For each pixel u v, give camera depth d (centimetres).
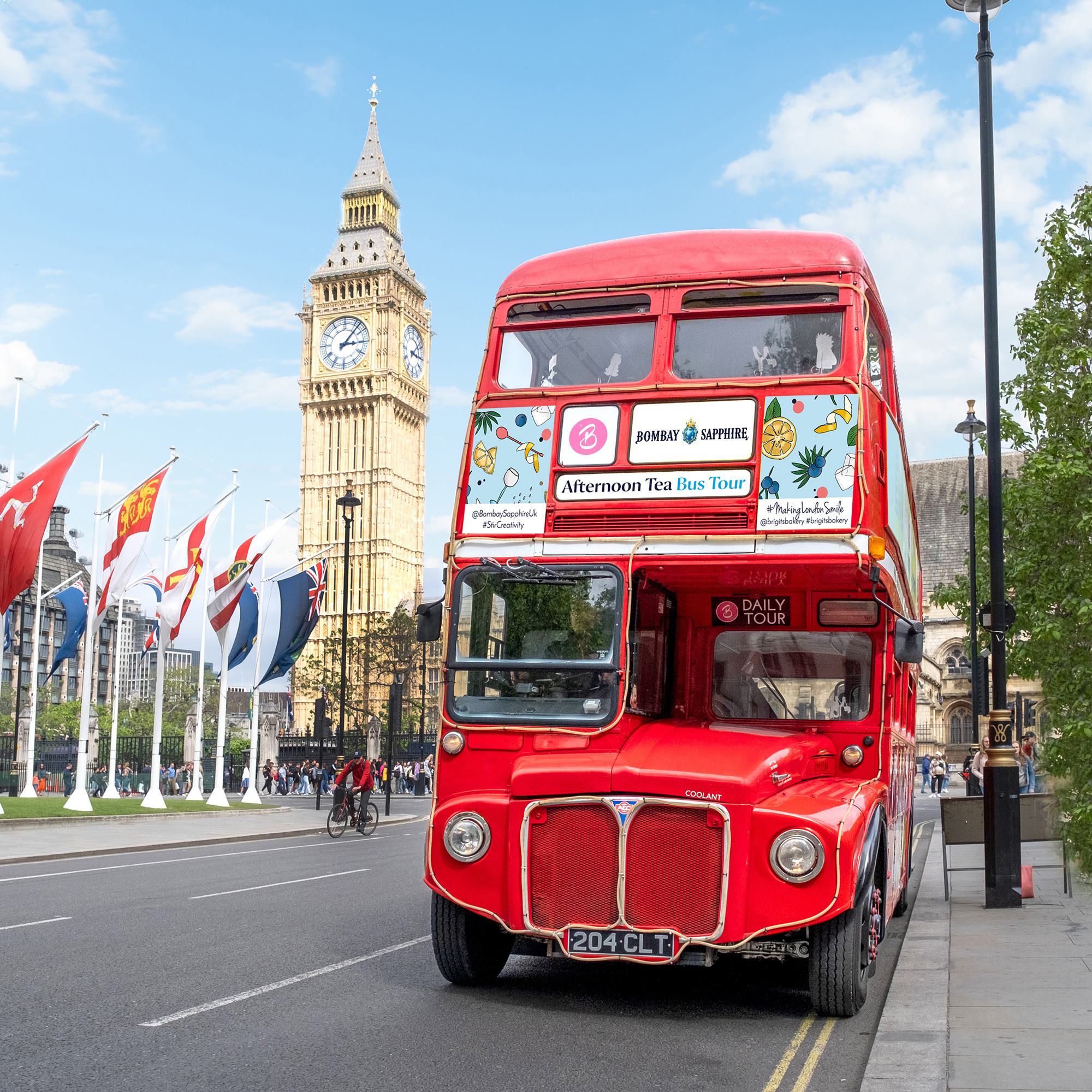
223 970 941
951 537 8669
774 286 897
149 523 3369
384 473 13250
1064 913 1262
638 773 779
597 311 929
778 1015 814
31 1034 713
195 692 10844
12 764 4850
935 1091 584
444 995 856
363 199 13862
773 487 850
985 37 1451
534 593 868
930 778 6212
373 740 7800
